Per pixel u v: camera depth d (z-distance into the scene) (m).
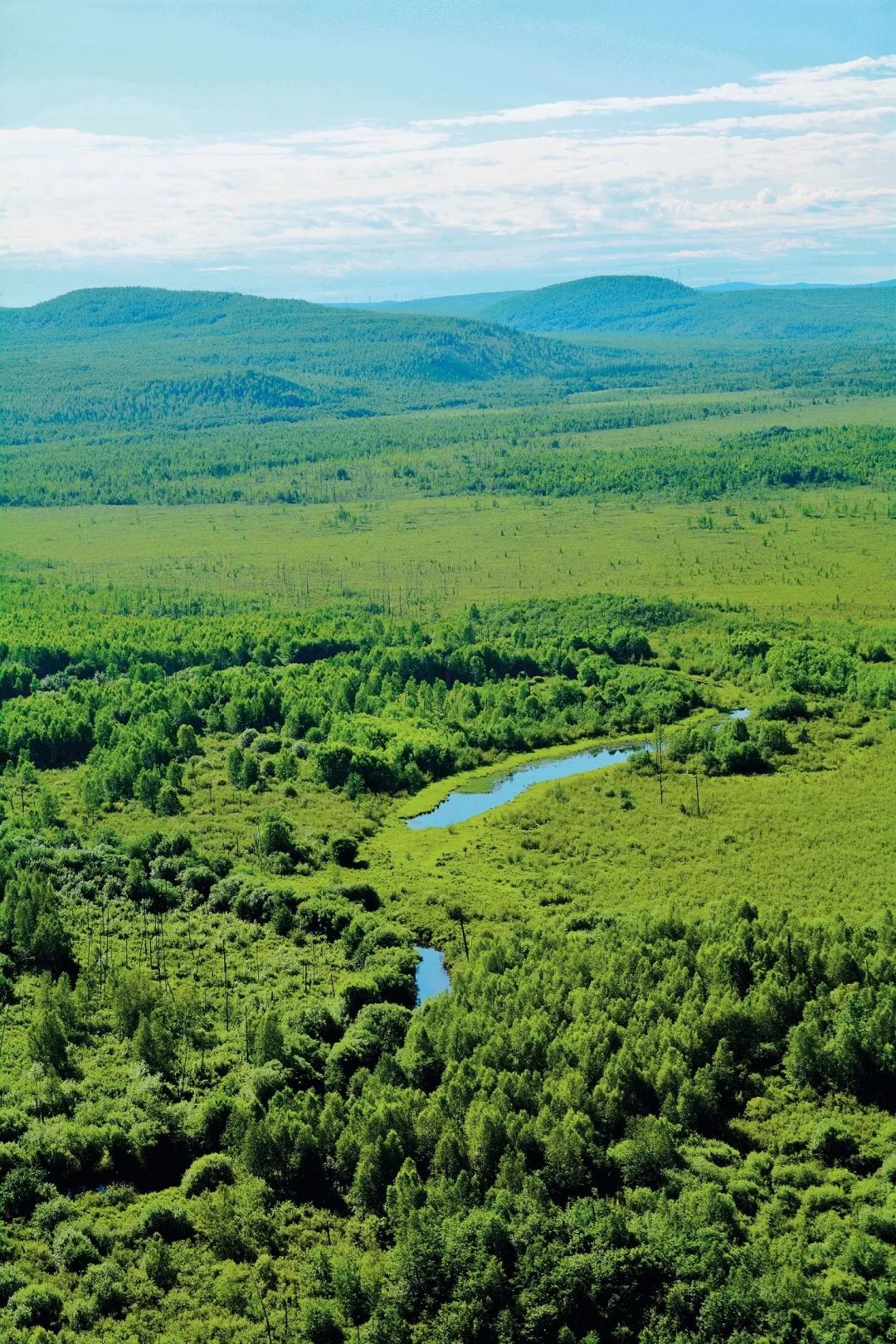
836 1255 114.56
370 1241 119.69
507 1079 133.25
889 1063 137.00
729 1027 144.12
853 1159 127.75
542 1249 113.62
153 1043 147.12
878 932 167.00
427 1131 128.12
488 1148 124.94
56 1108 138.38
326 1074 144.50
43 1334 105.88
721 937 165.12
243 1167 128.62
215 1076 145.12
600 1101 130.75
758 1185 124.06
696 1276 110.88
